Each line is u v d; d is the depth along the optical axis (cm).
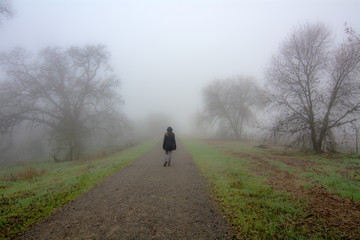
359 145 1877
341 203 490
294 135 1516
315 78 1432
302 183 656
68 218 412
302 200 503
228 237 335
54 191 591
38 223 392
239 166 935
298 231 358
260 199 504
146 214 425
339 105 1361
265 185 624
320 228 369
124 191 583
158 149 1717
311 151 1477
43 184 708
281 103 1530
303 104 1480
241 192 550
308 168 900
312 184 646
